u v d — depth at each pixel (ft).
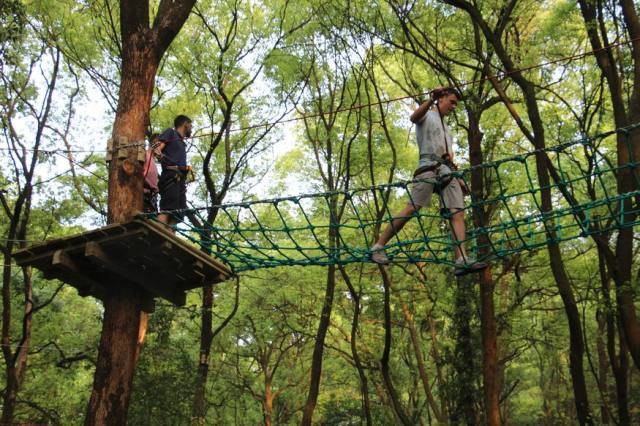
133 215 22.34
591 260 60.64
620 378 48.42
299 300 76.54
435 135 20.79
